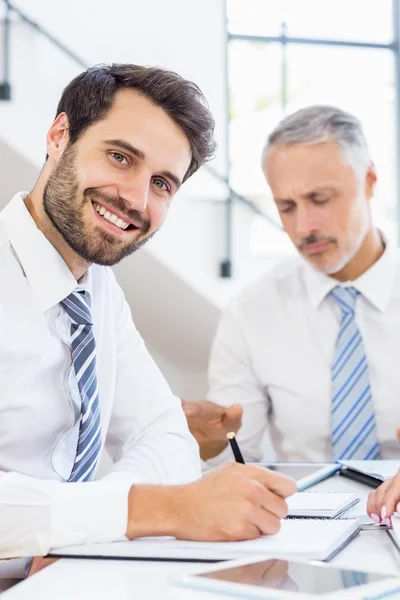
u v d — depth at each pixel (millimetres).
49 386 1310
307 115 1993
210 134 1366
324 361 2078
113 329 1558
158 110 1312
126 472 1334
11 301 1286
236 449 1311
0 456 1275
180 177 1362
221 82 4004
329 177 1952
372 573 831
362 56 4219
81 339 1321
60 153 1352
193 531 986
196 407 1790
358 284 2061
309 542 970
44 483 1029
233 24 4082
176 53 3959
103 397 1518
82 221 1321
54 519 997
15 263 1309
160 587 816
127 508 1001
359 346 2006
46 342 1299
